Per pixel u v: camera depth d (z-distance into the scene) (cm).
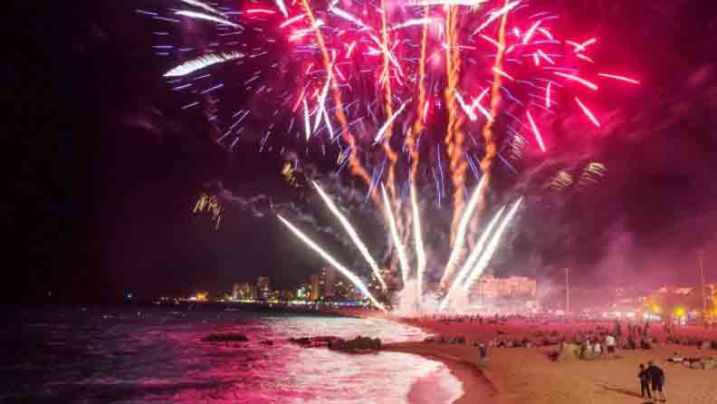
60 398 3666
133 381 4322
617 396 2675
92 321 15162
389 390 3512
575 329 7612
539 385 3091
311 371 4600
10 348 7206
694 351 4450
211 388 3931
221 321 15638
